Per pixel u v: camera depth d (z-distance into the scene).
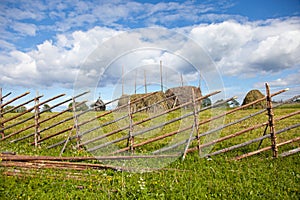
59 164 7.96
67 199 5.78
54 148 11.19
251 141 9.24
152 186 6.49
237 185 6.48
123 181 6.79
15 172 6.99
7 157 7.98
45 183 6.66
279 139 11.49
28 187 6.29
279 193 6.00
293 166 7.94
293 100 9.09
